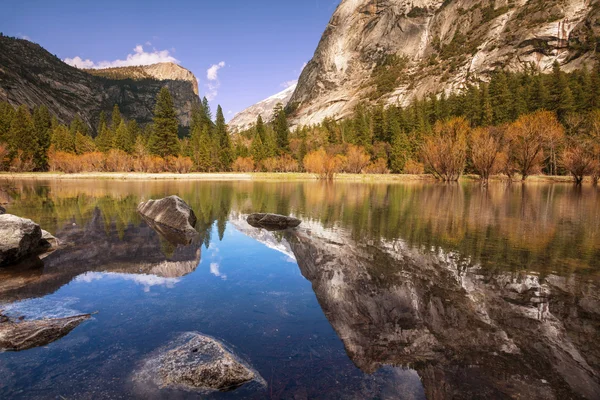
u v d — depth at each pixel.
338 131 93.44
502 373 3.32
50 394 3.00
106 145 78.19
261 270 7.02
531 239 9.90
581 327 4.33
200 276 6.63
